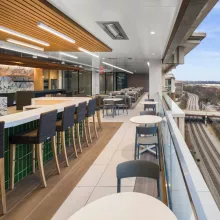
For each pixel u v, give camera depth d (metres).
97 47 8.38
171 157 1.94
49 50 9.45
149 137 4.40
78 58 12.70
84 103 5.00
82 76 20.83
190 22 4.03
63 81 19.78
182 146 1.40
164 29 5.98
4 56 8.67
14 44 8.33
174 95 10.93
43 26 4.93
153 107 9.30
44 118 3.14
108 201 1.35
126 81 32.47
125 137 6.02
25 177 3.51
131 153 4.64
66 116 3.99
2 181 2.53
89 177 3.48
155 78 12.80
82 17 5.07
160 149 4.56
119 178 1.86
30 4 4.09
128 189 3.06
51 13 4.55
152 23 5.43
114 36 6.88
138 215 1.19
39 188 3.13
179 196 1.29
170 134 1.98
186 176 0.95
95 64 16.25
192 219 0.75
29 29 5.94
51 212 2.54
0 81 12.64
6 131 3.14
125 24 5.56
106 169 3.79
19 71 13.97
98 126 7.55
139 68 21.22
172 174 1.87
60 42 7.55
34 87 15.66
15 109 7.87
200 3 3.11
